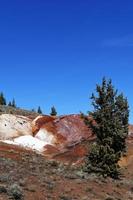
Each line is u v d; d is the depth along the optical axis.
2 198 23.61
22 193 25.44
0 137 64.19
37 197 26.06
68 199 27.30
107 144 40.28
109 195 31.88
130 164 52.78
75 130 67.31
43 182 30.00
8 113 74.56
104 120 40.66
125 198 32.34
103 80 41.41
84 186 32.34
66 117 69.94
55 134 66.75
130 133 61.97
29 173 31.97
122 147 41.25
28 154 48.12
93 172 39.72
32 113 86.00
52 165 40.56
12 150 48.31
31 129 68.44
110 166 39.94
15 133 65.81
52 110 122.75
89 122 41.47
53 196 27.27
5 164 33.72
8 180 27.59
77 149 57.25
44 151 61.69
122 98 41.25
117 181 38.25
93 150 40.38
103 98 41.09
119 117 41.22
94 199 29.16
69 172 37.28
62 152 61.66
